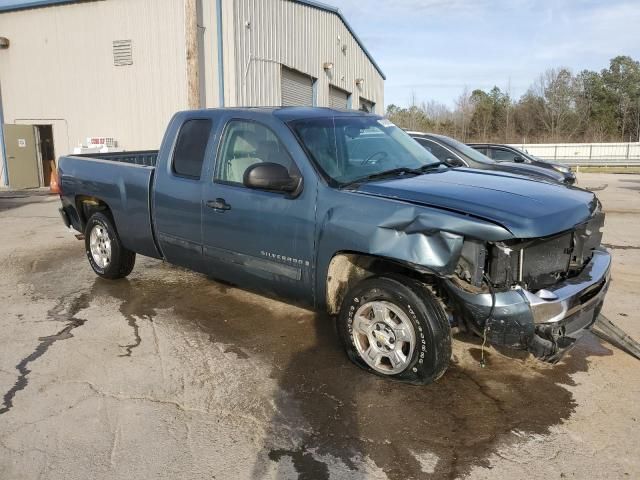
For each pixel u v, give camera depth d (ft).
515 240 11.32
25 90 60.54
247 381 13.15
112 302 18.92
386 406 11.97
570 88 209.77
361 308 13.03
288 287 14.40
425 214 11.57
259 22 54.44
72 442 10.75
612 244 28.55
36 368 13.91
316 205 13.32
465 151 30.89
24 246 28.27
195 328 16.47
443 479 9.60
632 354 13.97
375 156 15.11
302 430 11.12
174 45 52.49
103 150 53.57
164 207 17.33
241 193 14.92
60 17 57.06
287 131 14.35
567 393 12.51
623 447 10.46
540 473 9.72
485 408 11.88
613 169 108.27
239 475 9.77
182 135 17.13
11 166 58.59
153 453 10.40
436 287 12.75
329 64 70.85
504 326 11.18
